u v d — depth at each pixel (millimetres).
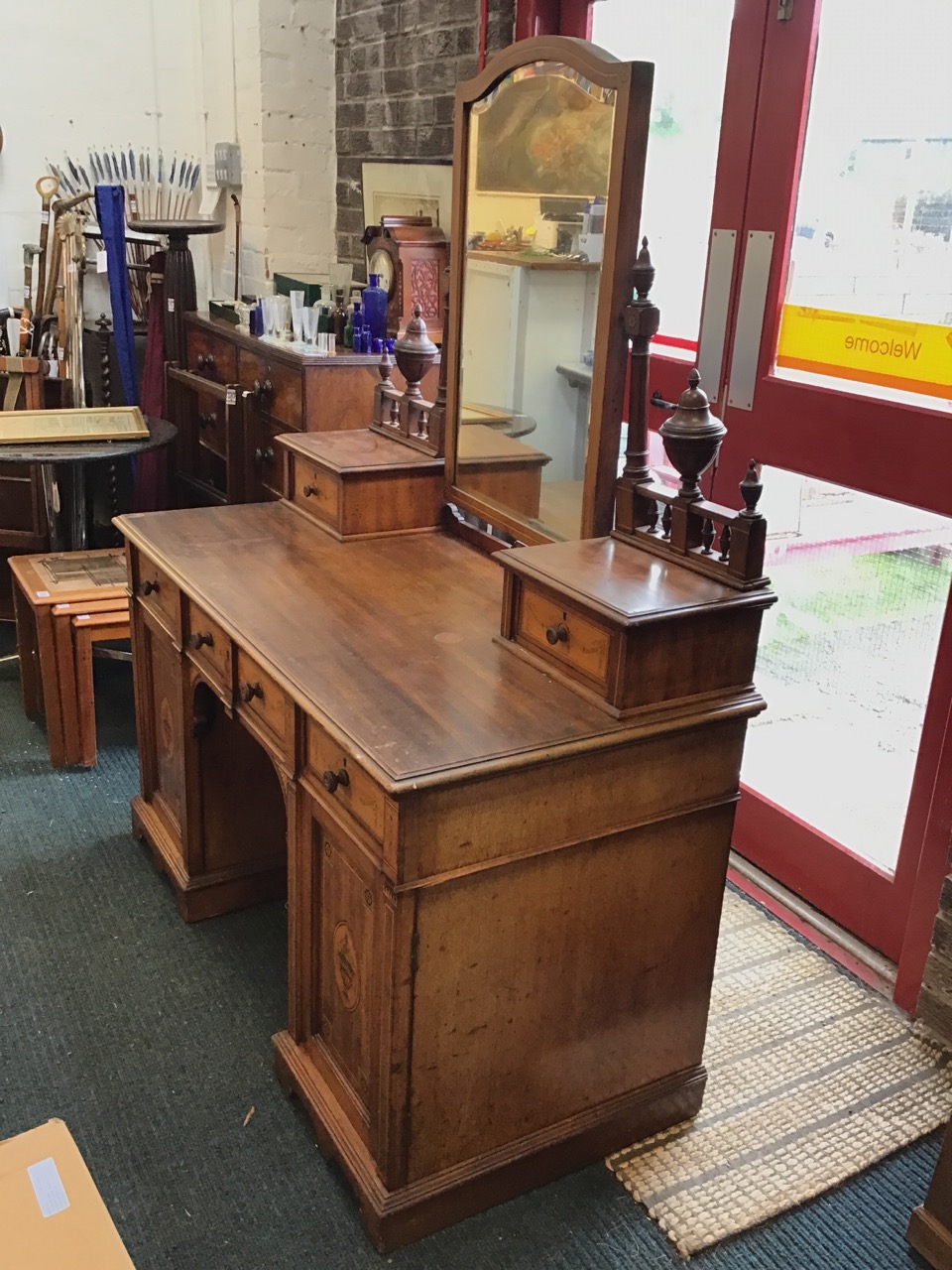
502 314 1833
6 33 3359
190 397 3256
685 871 1539
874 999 1991
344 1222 1518
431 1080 1428
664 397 2332
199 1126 1663
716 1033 1894
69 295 3219
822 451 2010
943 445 1805
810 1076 1809
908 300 1825
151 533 2033
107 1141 1628
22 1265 1045
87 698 2609
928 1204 1503
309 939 1606
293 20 3191
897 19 1773
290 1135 1655
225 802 2086
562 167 1636
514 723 1367
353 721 1351
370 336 2629
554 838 1389
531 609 1540
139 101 3584
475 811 1311
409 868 1288
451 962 1377
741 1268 1478
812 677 2213
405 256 2611
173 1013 1889
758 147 2027
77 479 3000
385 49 3020
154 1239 1479
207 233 3283
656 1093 1653
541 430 1768
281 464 2711
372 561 1933
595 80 1541
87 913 2141
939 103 1729
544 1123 1567
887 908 2064
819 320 1989
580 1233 1519
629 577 1470
